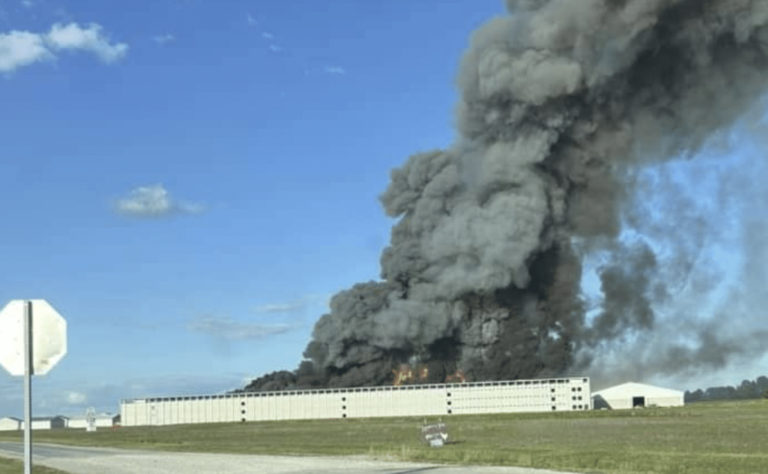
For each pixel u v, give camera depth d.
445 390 148.38
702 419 86.75
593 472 29.08
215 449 60.38
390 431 90.44
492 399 146.00
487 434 70.81
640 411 123.19
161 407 164.12
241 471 34.66
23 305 10.36
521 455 37.59
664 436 56.06
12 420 198.12
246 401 160.25
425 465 35.44
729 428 65.50
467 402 147.38
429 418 134.75
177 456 50.22
